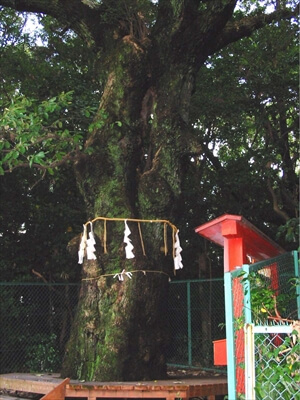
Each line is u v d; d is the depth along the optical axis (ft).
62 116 33.32
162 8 29.17
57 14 30.94
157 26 29.14
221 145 46.55
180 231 44.52
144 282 25.41
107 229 26.07
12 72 39.99
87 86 39.99
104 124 27.68
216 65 41.73
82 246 25.67
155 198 26.63
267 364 14.51
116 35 29.89
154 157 27.76
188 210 44.75
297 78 40.60
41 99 39.45
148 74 28.45
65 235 40.55
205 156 44.21
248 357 14.32
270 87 41.16
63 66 41.65
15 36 40.68
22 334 38.01
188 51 29.04
